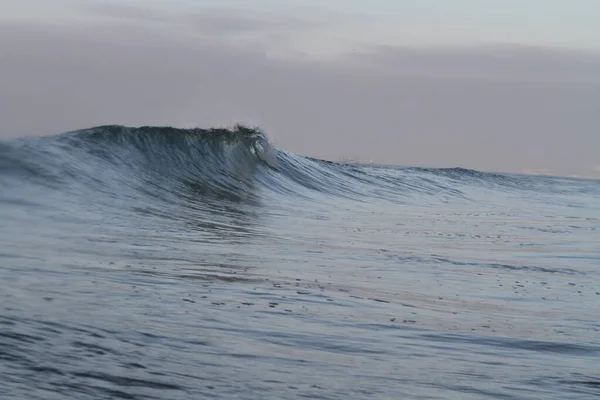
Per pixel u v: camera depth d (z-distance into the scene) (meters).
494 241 17.31
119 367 4.82
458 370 5.68
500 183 45.91
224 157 25.55
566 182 51.16
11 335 5.16
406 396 4.92
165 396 4.42
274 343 5.95
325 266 10.84
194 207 18.19
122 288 7.46
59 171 17.06
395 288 9.45
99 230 12.05
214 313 6.78
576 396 5.24
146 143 22.59
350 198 28.62
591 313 8.86
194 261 9.91
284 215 19.58
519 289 10.32
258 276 9.23
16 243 9.76
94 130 21.55
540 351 6.59
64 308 6.20
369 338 6.46
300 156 33.44
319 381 5.05
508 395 5.14
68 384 4.39
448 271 11.57
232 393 4.61
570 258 14.76
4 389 4.18
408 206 28.72
